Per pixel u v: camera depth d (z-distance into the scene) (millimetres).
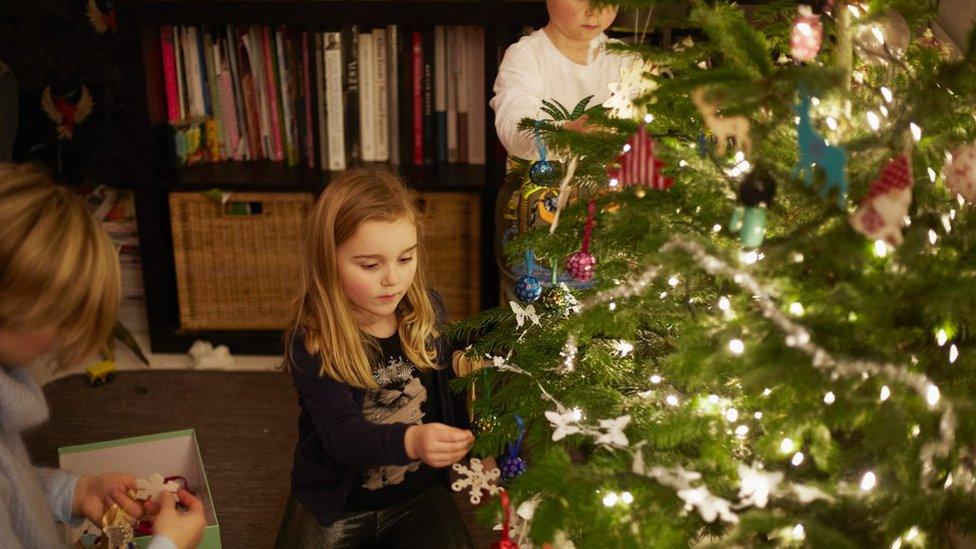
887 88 1101
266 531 1961
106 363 2516
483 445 1194
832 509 999
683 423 1049
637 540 938
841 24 1009
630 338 1221
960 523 1032
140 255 2613
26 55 2547
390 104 2621
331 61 2531
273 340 2674
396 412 1484
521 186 1833
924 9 1158
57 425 2305
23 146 2688
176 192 2553
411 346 1486
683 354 1013
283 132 2678
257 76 2625
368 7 2406
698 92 1008
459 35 2580
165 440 1745
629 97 1537
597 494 973
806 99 933
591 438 1110
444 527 1521
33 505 1097
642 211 1123
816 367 933
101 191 2750
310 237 1395
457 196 2562
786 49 1313
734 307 1056
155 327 2658
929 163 1077
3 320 969
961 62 1026
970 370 1019
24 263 945
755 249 1071
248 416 2383
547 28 2174
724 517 936
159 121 2562
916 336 983
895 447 952
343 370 1398
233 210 2586
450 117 2664
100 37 2658
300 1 2404
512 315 1497
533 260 1554
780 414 1063
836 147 894
